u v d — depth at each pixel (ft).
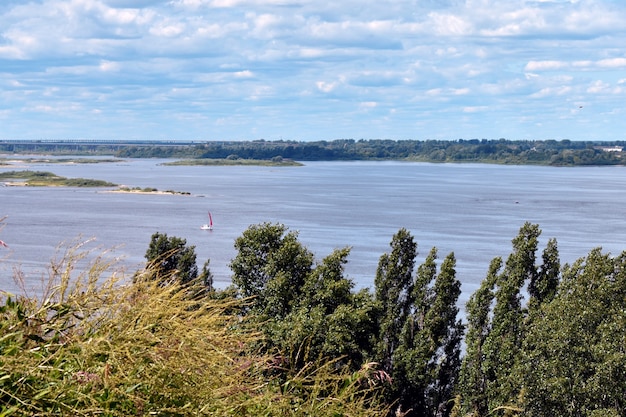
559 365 92.07
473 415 97.04
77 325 13.56
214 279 243.60
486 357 107.65
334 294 96.53
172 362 13.43
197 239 376.48
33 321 13.24
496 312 110.22
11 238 359.87
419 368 104.83
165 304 13.93
